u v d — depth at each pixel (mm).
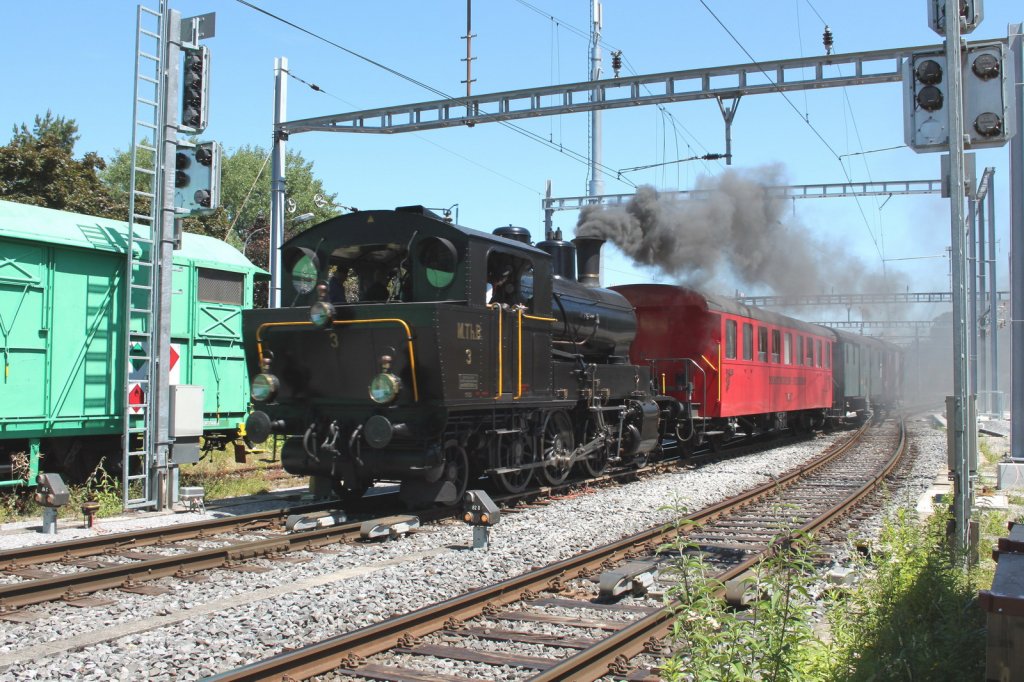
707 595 4938
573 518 10938
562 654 5715
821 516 10688
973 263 26109
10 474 11719
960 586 6848
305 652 5219
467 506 9188
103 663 5352
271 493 13547
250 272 15758
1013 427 14508
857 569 7977
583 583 7637
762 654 4668
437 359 9852
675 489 13891
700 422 18625
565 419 13492
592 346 14430
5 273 11609
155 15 12008
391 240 10758
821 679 4852
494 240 10938
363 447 10680
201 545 9094
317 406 10898
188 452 12008
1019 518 10938
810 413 27953
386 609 6688
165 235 11844
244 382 15562
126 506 11359
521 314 11508
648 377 16312
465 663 5523
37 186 25453
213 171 11945
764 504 12352
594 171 31094
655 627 6094
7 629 6078
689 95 17281
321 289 10445
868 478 15922
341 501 11688
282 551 8734
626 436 15391
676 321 18500
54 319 12148
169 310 11891
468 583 7613
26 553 8039
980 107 8008
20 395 11719
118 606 6695
